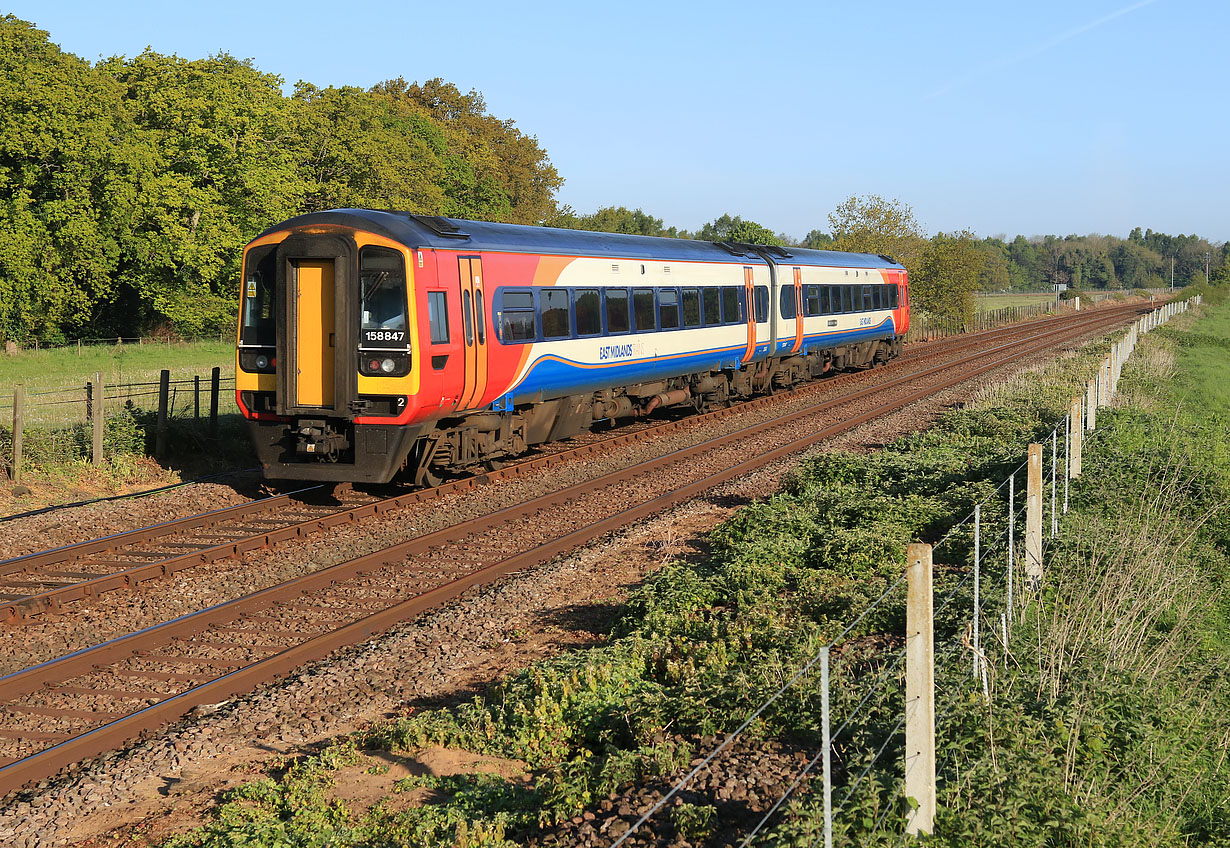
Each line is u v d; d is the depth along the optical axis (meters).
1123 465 14.53
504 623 9.88
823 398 27.61
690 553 12.38
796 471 15.86
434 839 5.88
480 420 16.16
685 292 22.00
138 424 18.30
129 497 14.99
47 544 12.50
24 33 36.59
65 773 7.01
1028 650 7.74
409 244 13.96
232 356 40.69
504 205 67.12
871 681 7.09
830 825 4.61
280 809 6.41
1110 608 8.73
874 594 9.45
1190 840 6.02
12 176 36.72
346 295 13.86
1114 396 23.50
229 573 11.38
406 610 10.19
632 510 14.46
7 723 7.68
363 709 8.02
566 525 13.81
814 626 8.77
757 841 5.32
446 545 12.71
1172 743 6.79
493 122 73.81
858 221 58.66
